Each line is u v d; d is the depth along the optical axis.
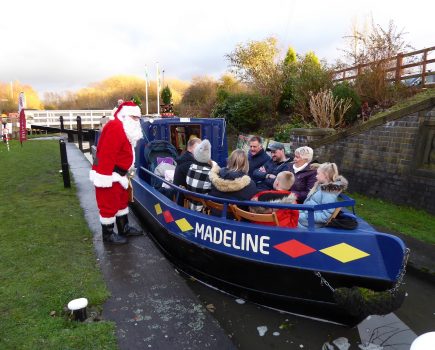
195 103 26.33
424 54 9.57
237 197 3.61
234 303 3.66
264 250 3.29
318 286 3.11
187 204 4.46
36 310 3.12
